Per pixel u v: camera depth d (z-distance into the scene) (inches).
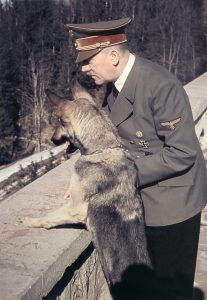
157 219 130.1
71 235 123.6
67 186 157.5
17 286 98.0
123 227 120.8
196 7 1999.3
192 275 138.9
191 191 128.3
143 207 129.7
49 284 108.2
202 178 130.9
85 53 123.5
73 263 128.0
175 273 137.1
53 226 126.3
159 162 122.0
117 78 125.0
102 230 121.6
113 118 129.6
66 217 125.6
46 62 1785.2
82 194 122.6
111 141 125.0
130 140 128.9
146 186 129.3
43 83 1686.8
